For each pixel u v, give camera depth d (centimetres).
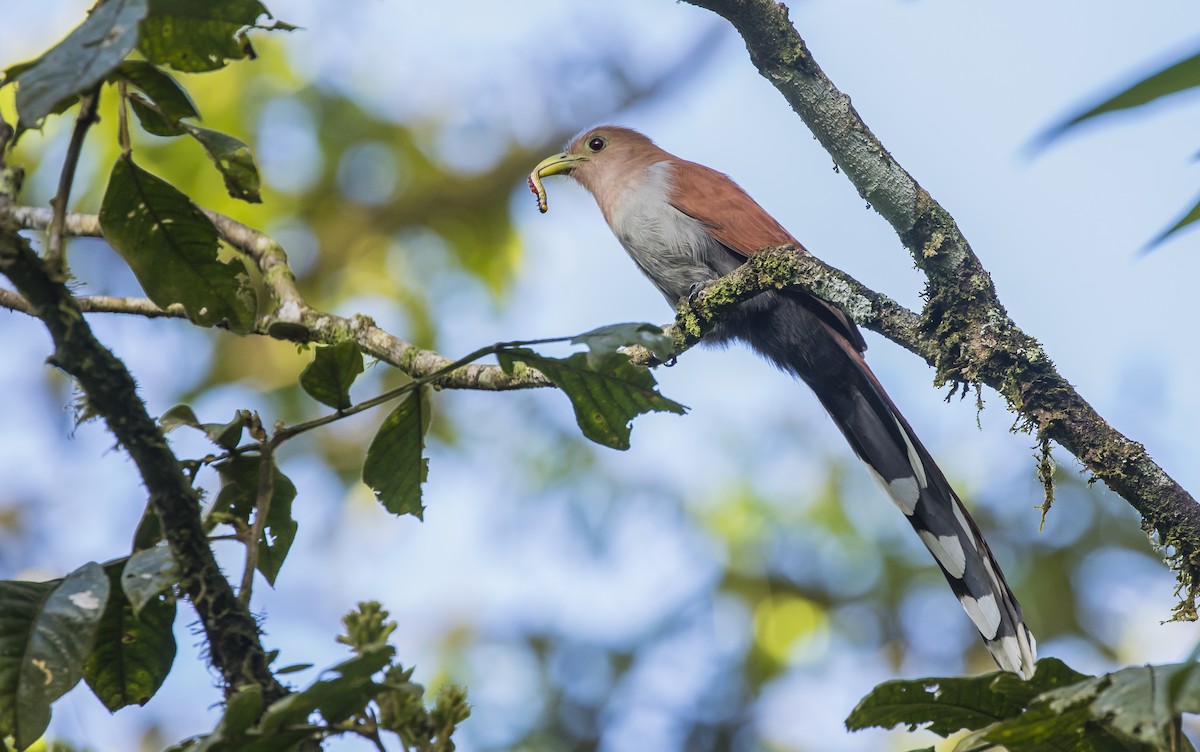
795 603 1261
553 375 506
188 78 1348
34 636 405
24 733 392
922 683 388
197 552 413
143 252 515
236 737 362
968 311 662
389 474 538
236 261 525
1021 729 366
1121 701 319
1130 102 234
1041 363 640
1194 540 589
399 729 379
